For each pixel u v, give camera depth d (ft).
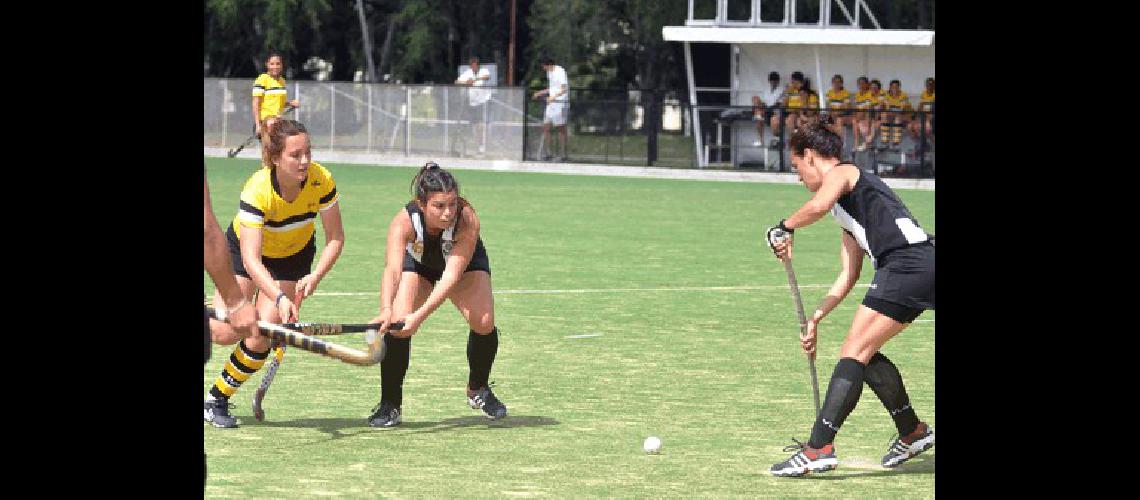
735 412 42.96
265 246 39.99
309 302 65.82
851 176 35.06
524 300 68.28
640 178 166.81
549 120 178.70
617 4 262.26
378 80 273.95
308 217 39.78
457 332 57.98
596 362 51.80
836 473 35.27
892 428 40.83
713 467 35.65
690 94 179.42
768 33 172.65
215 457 35.96
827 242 99.86
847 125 165.58
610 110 178.40
